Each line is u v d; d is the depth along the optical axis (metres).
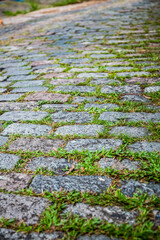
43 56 4.71
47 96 3.00
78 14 9.77
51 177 1.71
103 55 4.32
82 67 3.86
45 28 7.63
